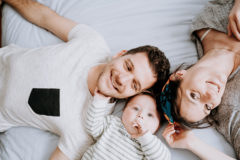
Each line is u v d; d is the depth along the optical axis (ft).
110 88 2.93
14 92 3.19
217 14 3.31
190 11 3.92
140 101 3.06
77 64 3.19
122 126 3.01
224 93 3.05
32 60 3.25
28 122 3.34
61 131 3.12
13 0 4.00
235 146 2.98
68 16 3.95
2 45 4.02
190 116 2.80
